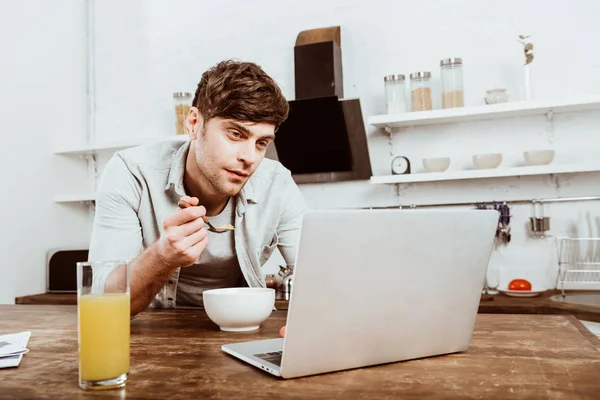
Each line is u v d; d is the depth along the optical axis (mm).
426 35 3277
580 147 2955
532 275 2994
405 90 3213
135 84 3910
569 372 813
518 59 3090
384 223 840
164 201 1635
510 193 3064
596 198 2900
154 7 3889
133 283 1263
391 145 3303
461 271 947
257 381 797
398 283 873
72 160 3834
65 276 3322
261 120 1322
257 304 1197
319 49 3164
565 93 2998
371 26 3383
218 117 1337
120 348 786
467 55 3189
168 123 3816
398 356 906
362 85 3379
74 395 743
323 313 810
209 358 944
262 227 1749
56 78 3729
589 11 2980
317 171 3287
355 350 858
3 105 3264
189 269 1727
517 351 964
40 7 3611
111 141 3797
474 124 3150
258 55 3605
